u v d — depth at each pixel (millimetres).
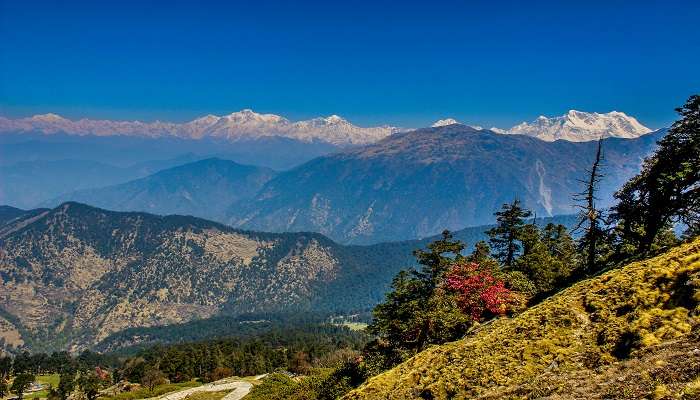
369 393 33625
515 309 48188
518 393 23766
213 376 171750
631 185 50062
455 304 49219
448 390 28281
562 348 26453
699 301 23062
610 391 19859
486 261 56344
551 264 59812
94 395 174625
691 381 17500
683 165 42219
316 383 72438
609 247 57625
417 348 49000
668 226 49125
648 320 23906
